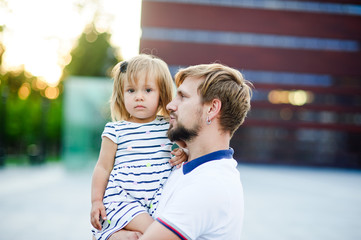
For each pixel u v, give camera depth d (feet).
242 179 51.78
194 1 92.27
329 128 97.81
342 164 94.43
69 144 50.29
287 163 95.35
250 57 95.09
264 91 97.76
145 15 90.53
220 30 93.09
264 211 24.93
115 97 6.00
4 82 84.28
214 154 4.54
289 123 97.91
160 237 3.96
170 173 5.33
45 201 26.23
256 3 95.14
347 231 19.27
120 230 4.82
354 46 97.35
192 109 4.61
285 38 96.37
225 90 4.58
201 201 4.06
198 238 4.23
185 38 92.12
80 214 21.67
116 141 5.64
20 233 16.71
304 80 97.66
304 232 18.65
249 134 98.48
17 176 45.03
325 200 31.99
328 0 96.02
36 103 101.19
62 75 95.50
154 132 5.72
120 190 5.19
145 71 5.68
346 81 98.27
